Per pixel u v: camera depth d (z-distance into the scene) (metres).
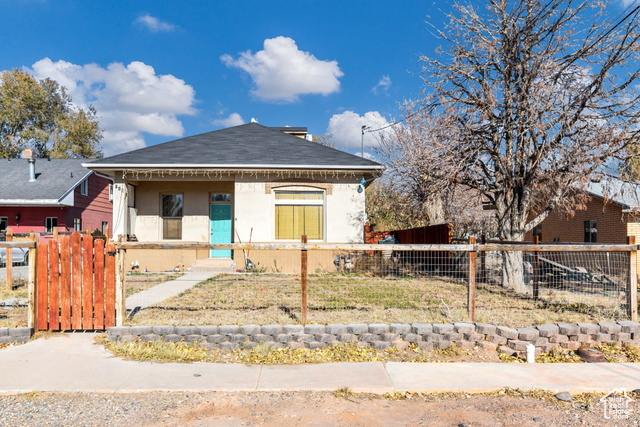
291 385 4.75
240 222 13.52
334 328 6.10
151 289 9.53
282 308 7.51
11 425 3.79
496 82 10.26
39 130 39.31
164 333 6.10
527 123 9.85
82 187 23.78
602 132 9.03
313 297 8.55
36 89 38.81
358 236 13.62
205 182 14.92
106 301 6.34
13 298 8.68
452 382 4.87
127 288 9.66
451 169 10.34
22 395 4.45
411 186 15.40
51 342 6.07
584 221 17.28
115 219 13.46
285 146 15.05
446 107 10.56
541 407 4.29
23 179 22.69
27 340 6.14
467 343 6.13
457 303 8.05
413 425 3.88
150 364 5.36
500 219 11.10
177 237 14.94
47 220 21.39
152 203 14.81
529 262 12.60
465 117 10.73
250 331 6.04
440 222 19.14
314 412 4.13
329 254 13.44
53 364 5.27
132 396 4.46
